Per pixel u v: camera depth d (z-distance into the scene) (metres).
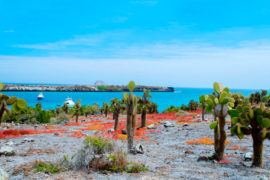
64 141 15.49
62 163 7.48
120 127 25.00
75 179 6.25
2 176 6.03
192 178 6.46
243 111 8.25
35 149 11.62
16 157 9.40
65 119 38.97
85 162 7.33
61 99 169.00
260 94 37.09
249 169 7.52
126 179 6.31
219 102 8.82
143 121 25.59
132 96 11.02
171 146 13.14
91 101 149.50
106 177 6.46
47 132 22.44
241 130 8.20
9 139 16.69
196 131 20.06
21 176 6.49
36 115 38.28
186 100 167.62
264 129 7.58
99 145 7.77
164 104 128.38
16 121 34.22
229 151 11.00
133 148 10.66
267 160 8.83
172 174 6.89
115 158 7.35
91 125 31.22
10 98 6.89
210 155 9.18
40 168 7.09
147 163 8.38
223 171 7.27
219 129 8.92
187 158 9.54
